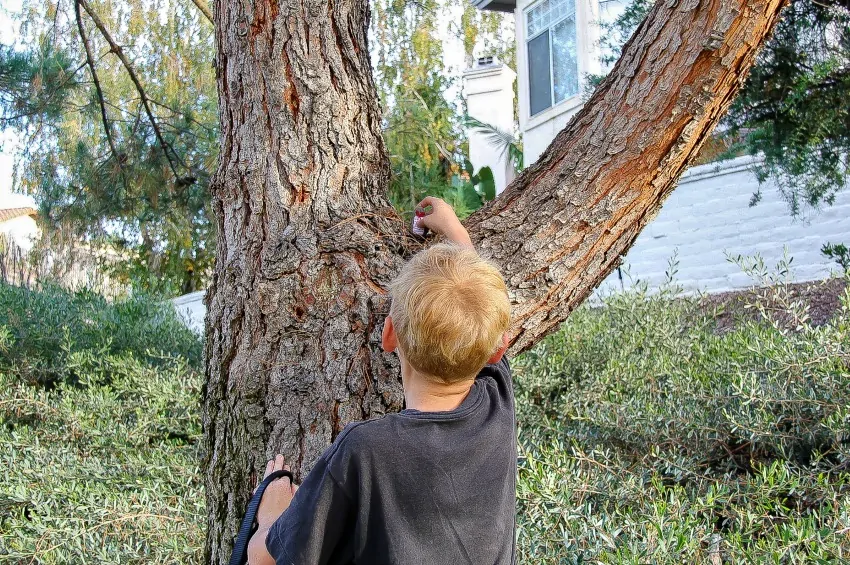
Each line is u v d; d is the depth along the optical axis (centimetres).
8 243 1039
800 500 303
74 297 777
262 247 207
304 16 212
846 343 357
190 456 447
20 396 527
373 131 222
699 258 807
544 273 202
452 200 846
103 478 411
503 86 1336
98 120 747
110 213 757
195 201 745
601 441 390
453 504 141
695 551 244
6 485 391
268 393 197
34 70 676
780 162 562
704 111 193
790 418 349
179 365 553
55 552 331
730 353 428
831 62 521
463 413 151
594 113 206
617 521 281
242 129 215
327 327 196
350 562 143
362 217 211
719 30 185
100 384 630
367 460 140
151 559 335
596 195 200
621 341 498
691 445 364
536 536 261
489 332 149
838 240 713
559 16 1192
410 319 148
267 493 170
